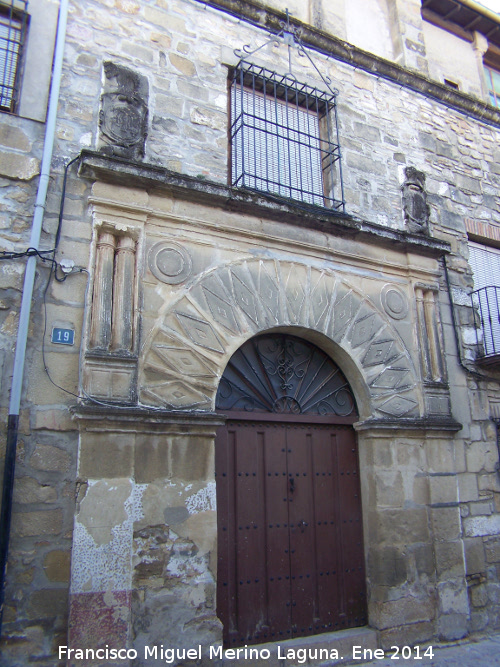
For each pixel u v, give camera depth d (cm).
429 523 532
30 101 437
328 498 515
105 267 423
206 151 511
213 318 463
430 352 587
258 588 460
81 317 411
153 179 448
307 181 589
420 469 542
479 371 620
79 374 399
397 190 632
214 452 448
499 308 676
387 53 713
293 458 509
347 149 608
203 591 404
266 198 503
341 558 505
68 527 375
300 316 511
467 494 567
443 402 573
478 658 475
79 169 431
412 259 597
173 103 506
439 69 761
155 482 405
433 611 508
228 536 459
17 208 412
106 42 487
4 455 366
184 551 404
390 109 663
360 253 563
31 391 383
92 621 358
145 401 415
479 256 690
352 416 546
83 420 383
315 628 475
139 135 468
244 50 566
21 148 425
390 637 481
